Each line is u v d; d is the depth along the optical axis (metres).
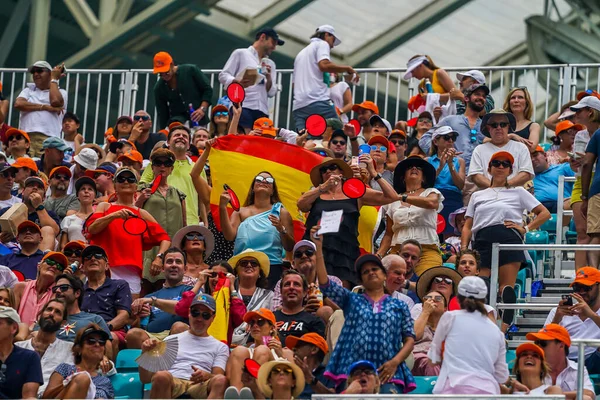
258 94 50.53
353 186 34.34
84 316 34.34
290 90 52.59
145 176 41.91
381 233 42.59
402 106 62.56
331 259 37.12
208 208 43.12
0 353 31.36
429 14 72.62
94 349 32.41
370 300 32.00
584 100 40.72
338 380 31.14
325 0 72.81
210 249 38.97
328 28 52.38
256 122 48.44
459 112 49.50
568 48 73.44
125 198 39.88
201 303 33.12
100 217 38.59
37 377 31.45
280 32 74.12
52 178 43.53
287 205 41.69
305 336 32.34
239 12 72.94
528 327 39.00
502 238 38.31
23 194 41.81
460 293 30.41
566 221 44.81
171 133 43.25
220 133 49.28
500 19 74.94
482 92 46.62
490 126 42.78
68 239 40.50
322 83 51.00
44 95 52.25
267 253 38.41
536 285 41.09
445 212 43.59
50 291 36.22
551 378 32.12
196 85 50.38
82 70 54.94
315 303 34.59
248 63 50.41
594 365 34.72
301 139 45.78
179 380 32.22
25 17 74.75
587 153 37.59
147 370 32.72
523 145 42.56
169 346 32.62
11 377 31.28
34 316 35.97
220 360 32.97
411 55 77.31
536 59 74.69
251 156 42.31
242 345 34.38
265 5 72.81
